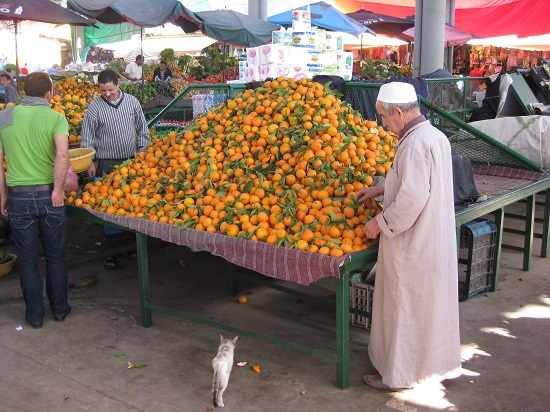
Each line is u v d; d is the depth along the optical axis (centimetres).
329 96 454
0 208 441
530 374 354
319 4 1188
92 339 414
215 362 322
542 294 491
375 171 394
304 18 626
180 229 384
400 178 308
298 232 346
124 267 577
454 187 432
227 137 441
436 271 312
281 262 335
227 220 376
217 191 411
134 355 389
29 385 351
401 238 310
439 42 1066
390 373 321
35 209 414
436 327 319
